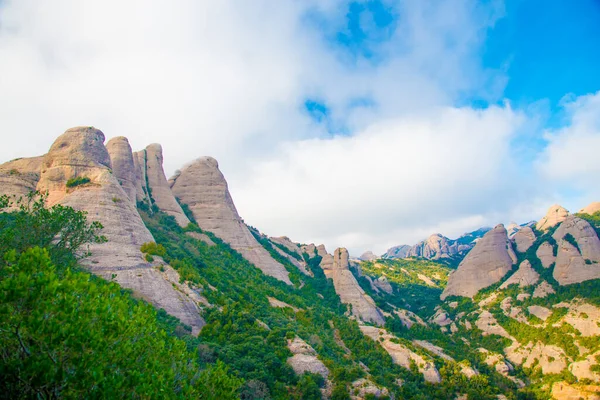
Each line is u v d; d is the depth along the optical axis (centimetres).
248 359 5653
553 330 9850
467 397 7819
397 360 8500
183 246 9556
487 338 10862
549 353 9406
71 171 8056
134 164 11425
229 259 10744
